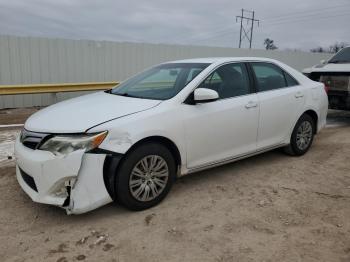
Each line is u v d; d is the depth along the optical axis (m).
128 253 3.03
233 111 4.42
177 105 3.97
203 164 4.26
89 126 3.39
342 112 10.17
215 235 3.30
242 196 4.14
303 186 4.45
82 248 3.10
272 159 5.48
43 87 9.84
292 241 3.20
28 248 3.11
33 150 3.50
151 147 3.71
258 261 2.92
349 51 8.76
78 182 3.31
